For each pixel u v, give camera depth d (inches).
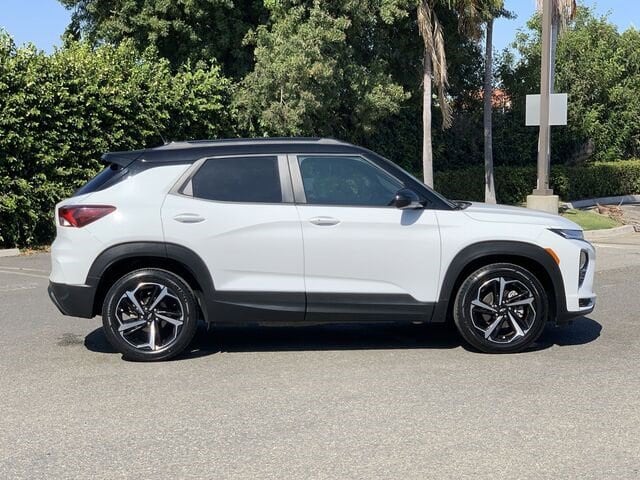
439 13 838.5
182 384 242.7
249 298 264.2
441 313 269.3
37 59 602.9
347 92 779.4
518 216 273.7
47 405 223.8
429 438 193.5
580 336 302.7
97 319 346.3
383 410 215.2
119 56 686.5
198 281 263.9
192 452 186.9
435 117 997.8
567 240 271.3
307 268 264.2
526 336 271.9
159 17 812.0
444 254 265.6
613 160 1226.6
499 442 190.5
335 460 180.2
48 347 293.1
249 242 263.1
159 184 266.8
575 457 180.9
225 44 816.3
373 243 264.2
